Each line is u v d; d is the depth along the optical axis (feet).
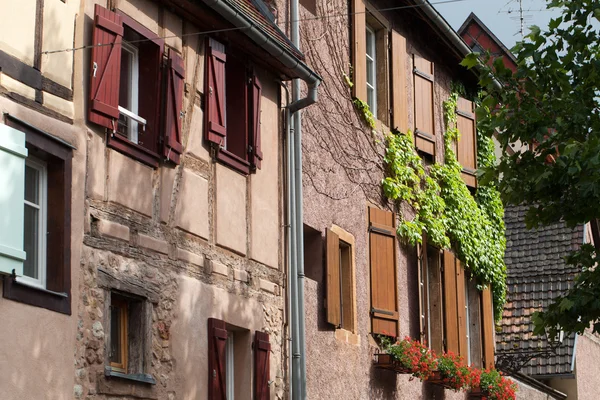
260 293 45.80
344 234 53.26
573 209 41.93
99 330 35.53
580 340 82.38
